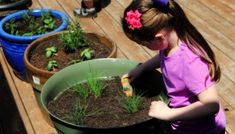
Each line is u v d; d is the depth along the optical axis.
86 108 1.87
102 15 3.42
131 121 1.76
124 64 2.03
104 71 2.06
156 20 1.46
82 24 3.31
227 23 3.20
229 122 2.29
